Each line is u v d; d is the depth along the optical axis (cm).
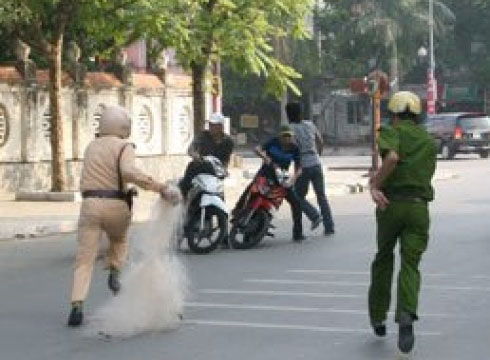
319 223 1952
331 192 3112
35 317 1155
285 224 2203
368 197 3016
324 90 7756
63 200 2664
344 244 1817
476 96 8162
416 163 954
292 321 1107
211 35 2848
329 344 988
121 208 1109
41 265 1612
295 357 931
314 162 1931
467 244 1786
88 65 3472
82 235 1107
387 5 7494
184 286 1102
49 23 2750
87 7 2631
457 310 1159
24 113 2972
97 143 1116
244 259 1623
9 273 1524
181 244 1772
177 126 3588
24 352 970
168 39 2725
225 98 7425
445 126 5462
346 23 7512
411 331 923
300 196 1928
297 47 6969
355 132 8125
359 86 3475
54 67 2683
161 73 3516
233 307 1195
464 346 973
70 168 3100
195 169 1709
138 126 3384
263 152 1770
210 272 1480
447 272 1453
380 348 968
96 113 3206
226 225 1723
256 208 1752
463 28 8125
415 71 8225
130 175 1084
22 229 2050
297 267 1527
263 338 1019
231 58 3006
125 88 3309
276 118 8038
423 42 7725
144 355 947
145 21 2653
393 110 980
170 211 1076
